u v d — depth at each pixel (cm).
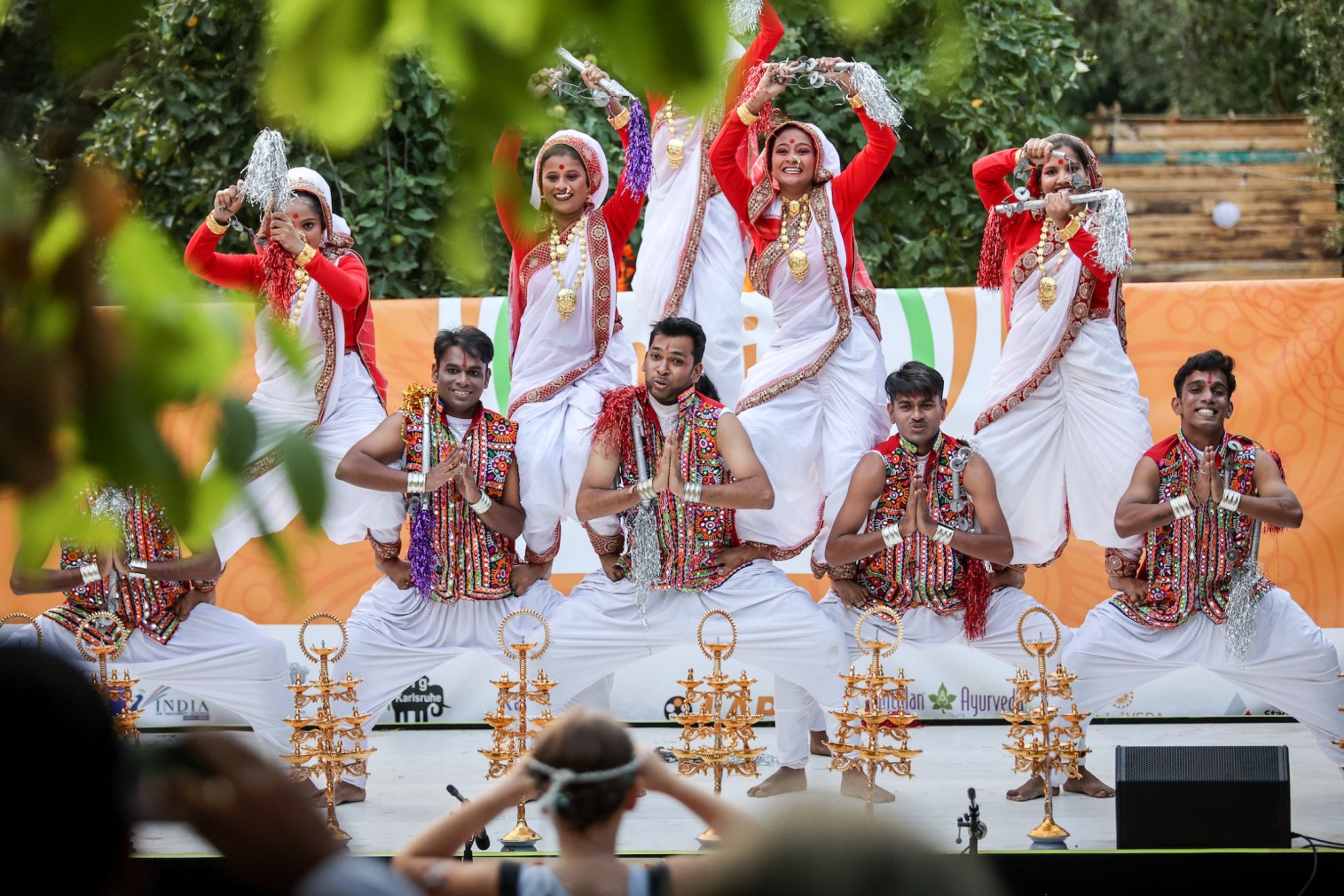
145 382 155
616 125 834
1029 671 798
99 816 258
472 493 786
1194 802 653
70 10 161
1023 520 852
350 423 852
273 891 308
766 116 864
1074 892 652
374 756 898
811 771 841
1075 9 2252
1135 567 817
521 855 677
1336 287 980
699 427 782
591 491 781
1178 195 1745
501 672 973
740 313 872
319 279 821
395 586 821
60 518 154
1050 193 834
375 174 1248
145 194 1227
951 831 712
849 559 788
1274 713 967
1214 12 2127
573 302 834
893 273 1388
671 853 669
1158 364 989
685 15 169
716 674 732
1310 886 644
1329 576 968
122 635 762
